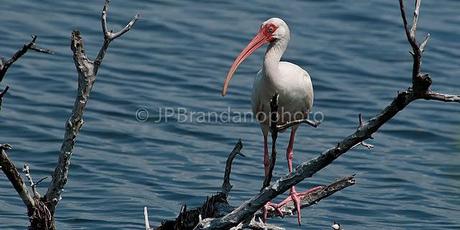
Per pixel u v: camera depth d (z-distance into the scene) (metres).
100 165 15.46
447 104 19.42
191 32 22.17
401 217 14.16
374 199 14.80
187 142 16.88
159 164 15.78
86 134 16.80
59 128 17.02
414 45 7.82
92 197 14.16
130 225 13.25
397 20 23.67
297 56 21.22
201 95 19.05
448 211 14.41
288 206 11.55
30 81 18.91
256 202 9.04
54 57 20.23
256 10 23.78
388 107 8.20
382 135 17.75
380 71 20.97
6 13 22.36
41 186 14.43
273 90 12.52
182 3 23.95
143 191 14.56
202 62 20.67
